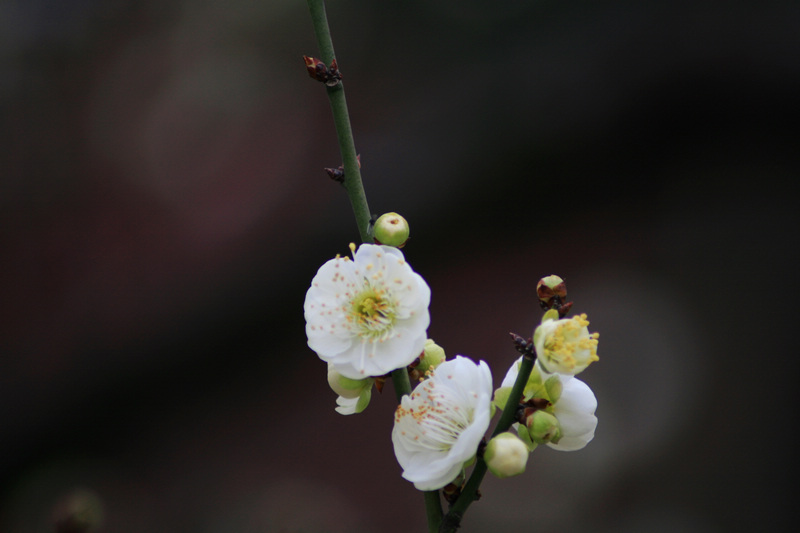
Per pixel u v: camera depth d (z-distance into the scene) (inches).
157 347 54.2
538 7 54.9
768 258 54.1
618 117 52.4
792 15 49.9
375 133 56.7
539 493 51.0
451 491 23.7
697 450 50.3
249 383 56.8
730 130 53.2
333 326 23.9
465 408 23.7
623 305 55.0
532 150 53.1
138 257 56.6
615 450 51.0
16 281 55.9
